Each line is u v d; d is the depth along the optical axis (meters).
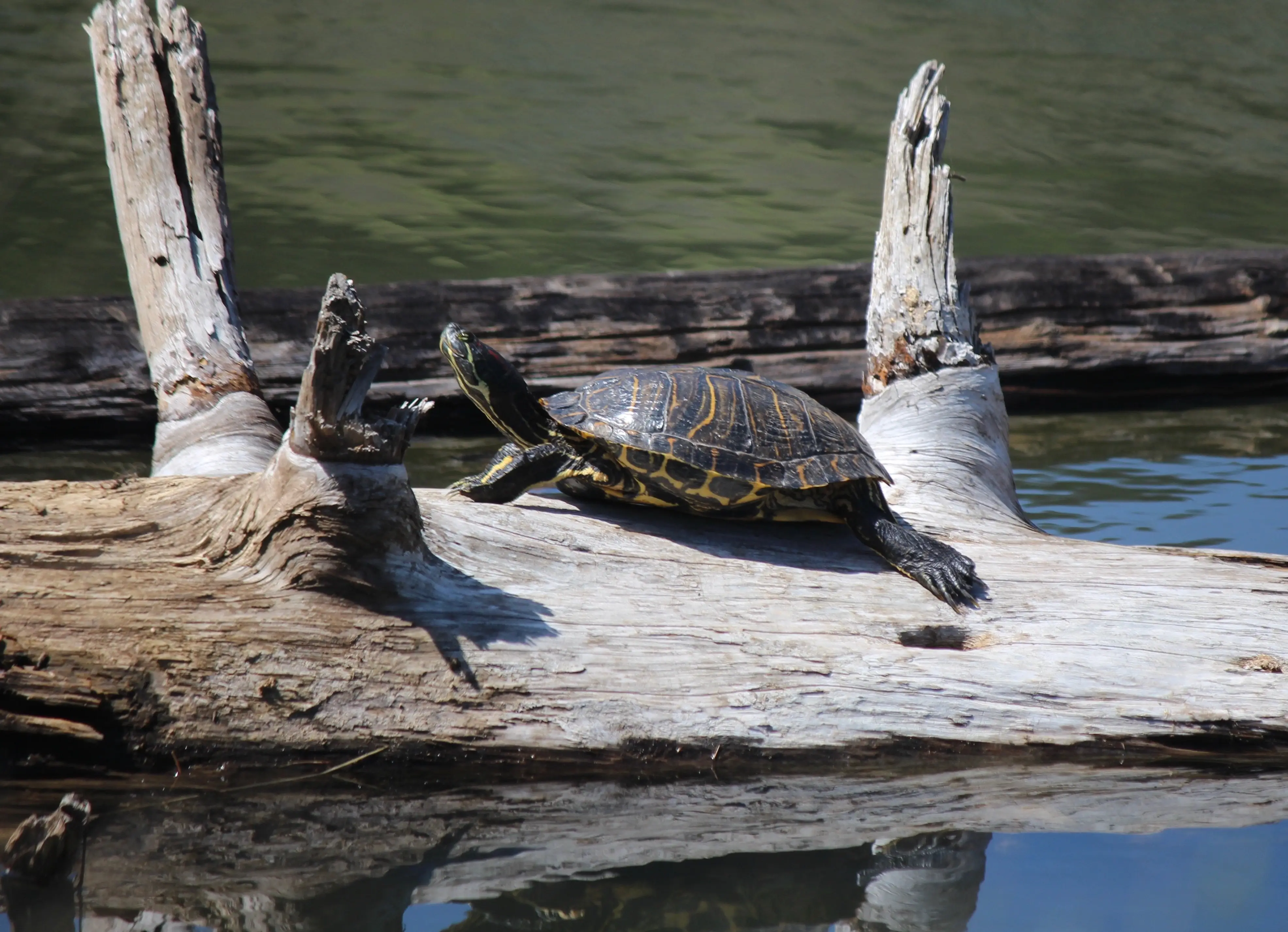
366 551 7.88
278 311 16.06
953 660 8.57
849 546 9.73
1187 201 29.95
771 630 8.60
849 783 8.12
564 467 9.55
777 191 30.09
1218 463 15.21
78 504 8.23
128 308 15.59
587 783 8.02
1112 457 15.56
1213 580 9.27
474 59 41.03
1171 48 45.75
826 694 8.34
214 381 11.72
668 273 17.70
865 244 26.31
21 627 7.39
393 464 7.86
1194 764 8.48
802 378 17.06
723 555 9.27
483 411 10.26
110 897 6.34
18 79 34.59
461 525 8.77
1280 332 18.31
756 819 7.56
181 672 7.58
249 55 39.47
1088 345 17.94
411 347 16.22
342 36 42.53
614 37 44.38
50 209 25.06
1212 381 18.41
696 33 45.47
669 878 6.71
